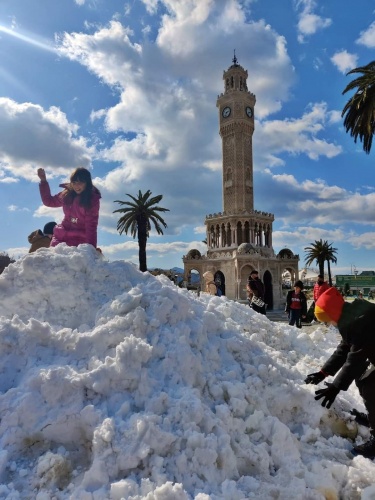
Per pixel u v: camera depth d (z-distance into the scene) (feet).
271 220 197.16
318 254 187.73
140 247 129.39
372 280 179.11
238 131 204.03
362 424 13.60
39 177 21.25
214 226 197.67
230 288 164.55
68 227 20.47
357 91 74.90
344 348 13.14
